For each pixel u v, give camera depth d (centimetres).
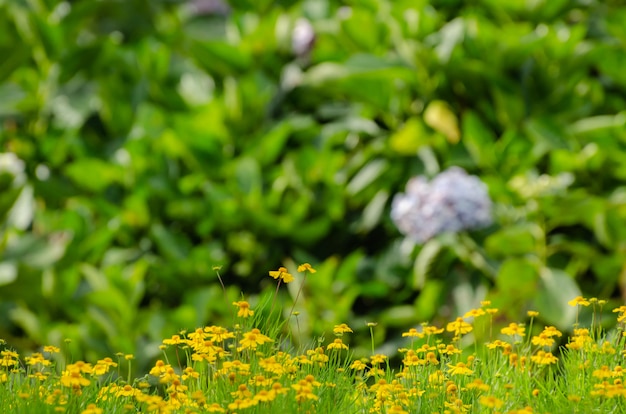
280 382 435
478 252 712
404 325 710
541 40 766
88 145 837
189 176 784
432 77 780
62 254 752
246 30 868
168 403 418
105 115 857
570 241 743
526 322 679
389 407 427
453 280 715
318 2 887
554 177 751
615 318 667
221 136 805
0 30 845
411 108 792
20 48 845
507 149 760
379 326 707
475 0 844
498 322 680
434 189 711
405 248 737
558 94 786
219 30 925
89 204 798
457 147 765
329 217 768
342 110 817
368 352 681
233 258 777
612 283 716
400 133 753
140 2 947
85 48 849
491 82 766
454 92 784
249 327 473
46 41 847
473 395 438
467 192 707
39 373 447
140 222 791
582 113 787
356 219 780
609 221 706
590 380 443
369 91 788
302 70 835
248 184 766
